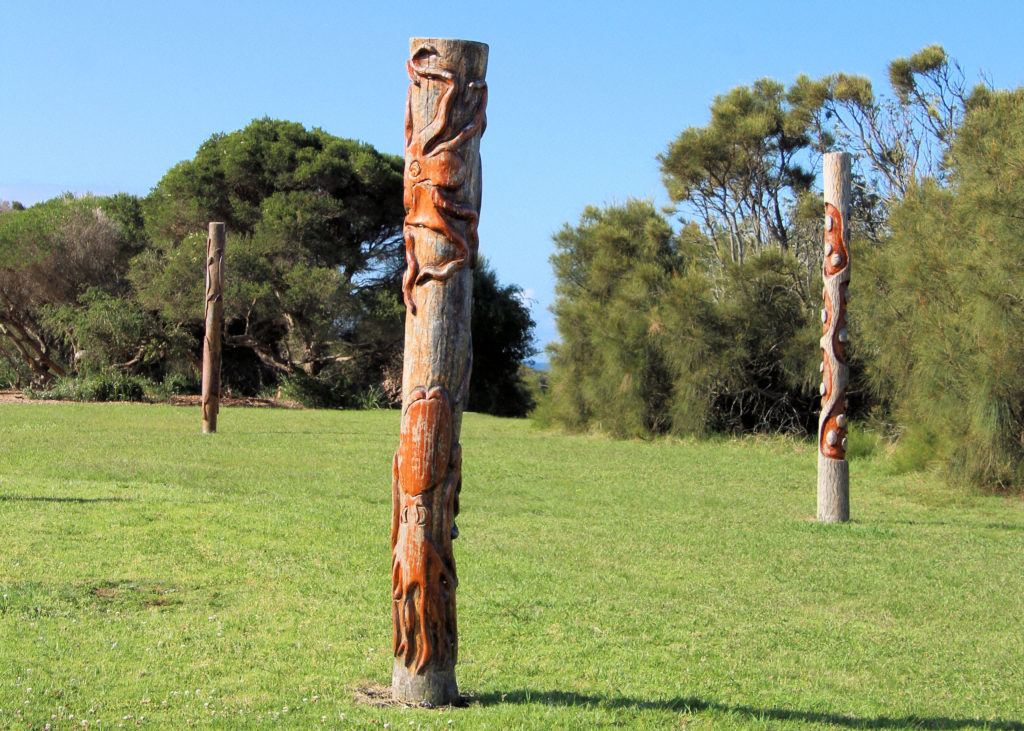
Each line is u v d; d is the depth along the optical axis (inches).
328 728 172.6
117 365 1060.5
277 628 238.8
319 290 1059.3
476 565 318.3
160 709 180.7
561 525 403.5
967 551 373.7
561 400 889.5
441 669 189.5
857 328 706.2
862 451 689.0
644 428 826.2
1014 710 203.9
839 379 435.8
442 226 183.5
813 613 278.5
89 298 1051.9
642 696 202.1
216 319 687.1
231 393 1173.1
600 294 943.7
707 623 263.3
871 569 336.5
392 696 191.5
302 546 325.7
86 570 277.9
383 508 410.3
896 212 616.4
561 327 901.2
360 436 719.1
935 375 534.6
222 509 376.8
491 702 192.9
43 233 1043.3
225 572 288.2
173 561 295.9
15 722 168.6
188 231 1143.0
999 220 517.3
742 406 823.7
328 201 1118.4
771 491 532.1
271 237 1077.1
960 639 257.1
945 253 550.3
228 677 202.1
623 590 294.7
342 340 1185.4
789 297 820.0
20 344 1086.4
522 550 345.7
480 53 186.2
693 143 870.4
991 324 510.9
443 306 184.2
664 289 855.7
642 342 823.7
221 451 575.2
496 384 1284.4
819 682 218.5
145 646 218.4
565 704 193.0
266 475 489.4
